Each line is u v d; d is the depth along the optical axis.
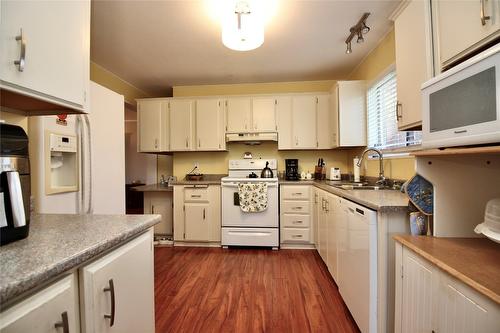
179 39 2.48
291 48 2.70
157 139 3.66
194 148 3.61
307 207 3.16
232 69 3.28
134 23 2.19
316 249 3.13
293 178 3.56
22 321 0.52
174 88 3.92
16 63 0.78
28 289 0.53
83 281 0.70
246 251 3.11
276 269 2.53
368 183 2.73
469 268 0.79
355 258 1.58
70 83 1.01
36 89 0.85
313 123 3.49
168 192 3.62
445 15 1.27
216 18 2.12
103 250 0.76
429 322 0.92
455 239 1.10
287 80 3.73
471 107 0.85
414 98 1.54
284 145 3.52
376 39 2.54
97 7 1.96
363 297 1.44
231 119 3.57
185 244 3.37
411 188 1.20
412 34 1.56
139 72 3.35
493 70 0.77
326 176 3.71
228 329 1.62
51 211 1.43
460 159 1.13
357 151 3.29
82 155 1.65
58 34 0.95
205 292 2.08
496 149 0.77
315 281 2.26
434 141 1.02
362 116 2.97
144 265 1.05
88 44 1.12
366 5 1.97
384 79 2.54
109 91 2.03
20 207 0.76
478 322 0.68
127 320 0.91
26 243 0.75
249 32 1.92
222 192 3.22
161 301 1.95
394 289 1.28
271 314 1.77
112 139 2.06
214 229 3.30
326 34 2.41
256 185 3.13
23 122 1.31
